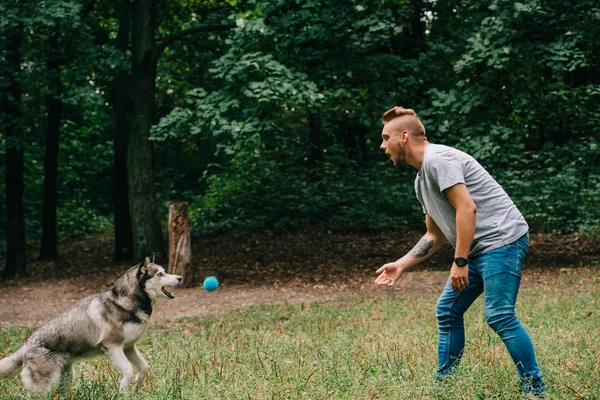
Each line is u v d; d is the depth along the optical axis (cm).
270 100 1110
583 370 418
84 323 477
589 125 1293
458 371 392
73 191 2500
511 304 371
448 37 1488
